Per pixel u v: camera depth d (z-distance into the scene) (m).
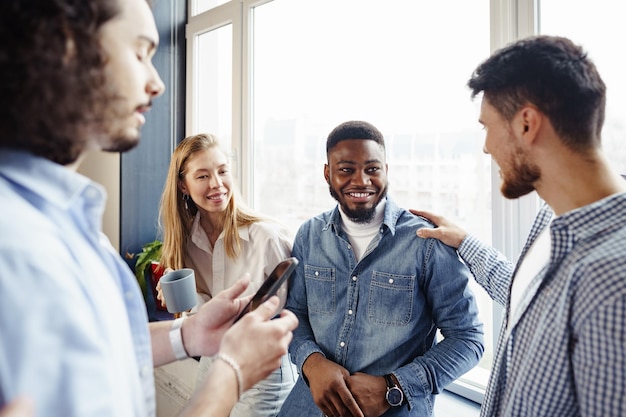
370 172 1.04
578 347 0.54
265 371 0.61
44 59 0.40
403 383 0.95
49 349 0.36
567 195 0.62
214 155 1.46
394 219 1.08
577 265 0.56
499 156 0.68
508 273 0.92
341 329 1.07
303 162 1.77
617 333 0.49
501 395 0.75
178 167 1.50
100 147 0.50
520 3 1.15
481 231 1.28
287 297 1.23
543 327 0.60
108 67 0.46
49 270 0.38
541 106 0.62
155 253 2.14
